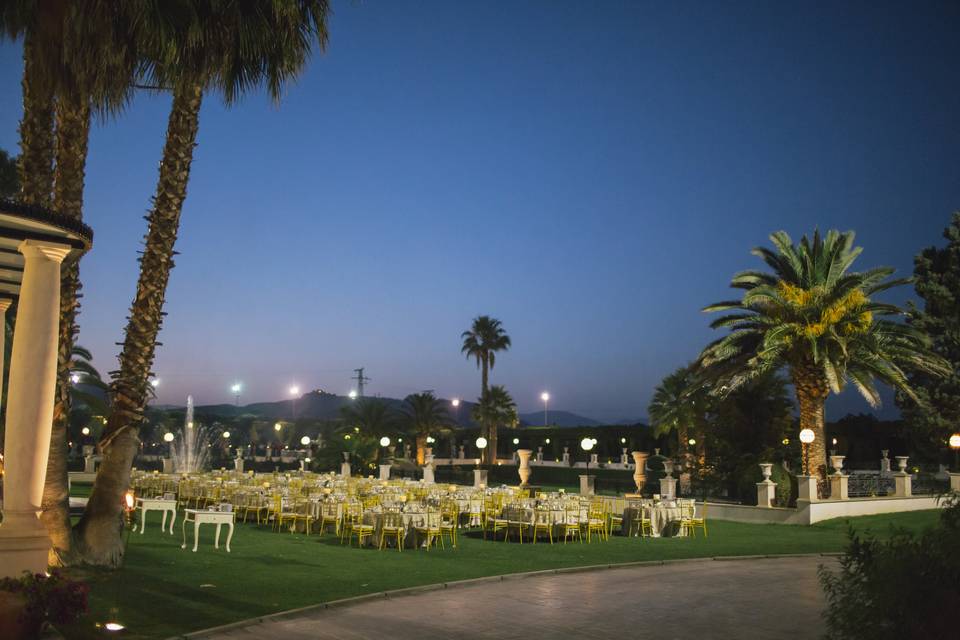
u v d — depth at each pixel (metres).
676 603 11.66
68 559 12.12
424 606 11.29
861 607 5.86
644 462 31.67
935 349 39.62
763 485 25.55
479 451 75.50
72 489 31.67
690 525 21.03
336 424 62.12
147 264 13.17
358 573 13.67
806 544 19.25
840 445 51.78
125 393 13.03
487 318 77.38
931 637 5.55
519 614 10.81
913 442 40.09
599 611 11.05
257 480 28.86
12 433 9.27
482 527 21.88
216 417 71.50
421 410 65.62
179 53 11.46
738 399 30.80
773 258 29.47
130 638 8.77
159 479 27.34
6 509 9.25
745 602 11.76
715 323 28.97
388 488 25.56
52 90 11.22
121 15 10.80
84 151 12.76
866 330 27.00
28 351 9.35
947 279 40.16
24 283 9.47
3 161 25.67
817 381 27.48
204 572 13.01
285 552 15.94
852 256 28.75
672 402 47.16
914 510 26.95
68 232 9.39
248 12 12.22
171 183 13.15
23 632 7.70
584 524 19.86
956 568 5.68
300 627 9.80
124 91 11.73
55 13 10.61
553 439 69.50
